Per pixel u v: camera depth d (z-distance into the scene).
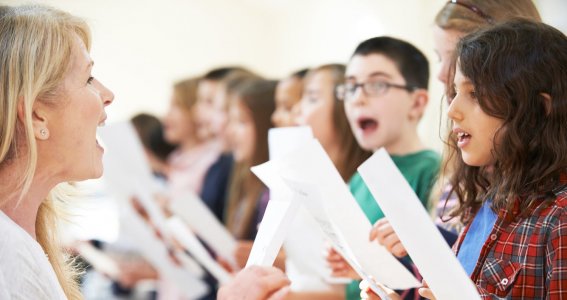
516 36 1.33
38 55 1.34
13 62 1.33
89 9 6.36
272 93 3.26
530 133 1.30
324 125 2.52
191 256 3.15
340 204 1.52
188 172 4.43
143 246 2.97
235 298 1.30
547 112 1.30
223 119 3.99
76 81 1.40
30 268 1.28
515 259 1.28
